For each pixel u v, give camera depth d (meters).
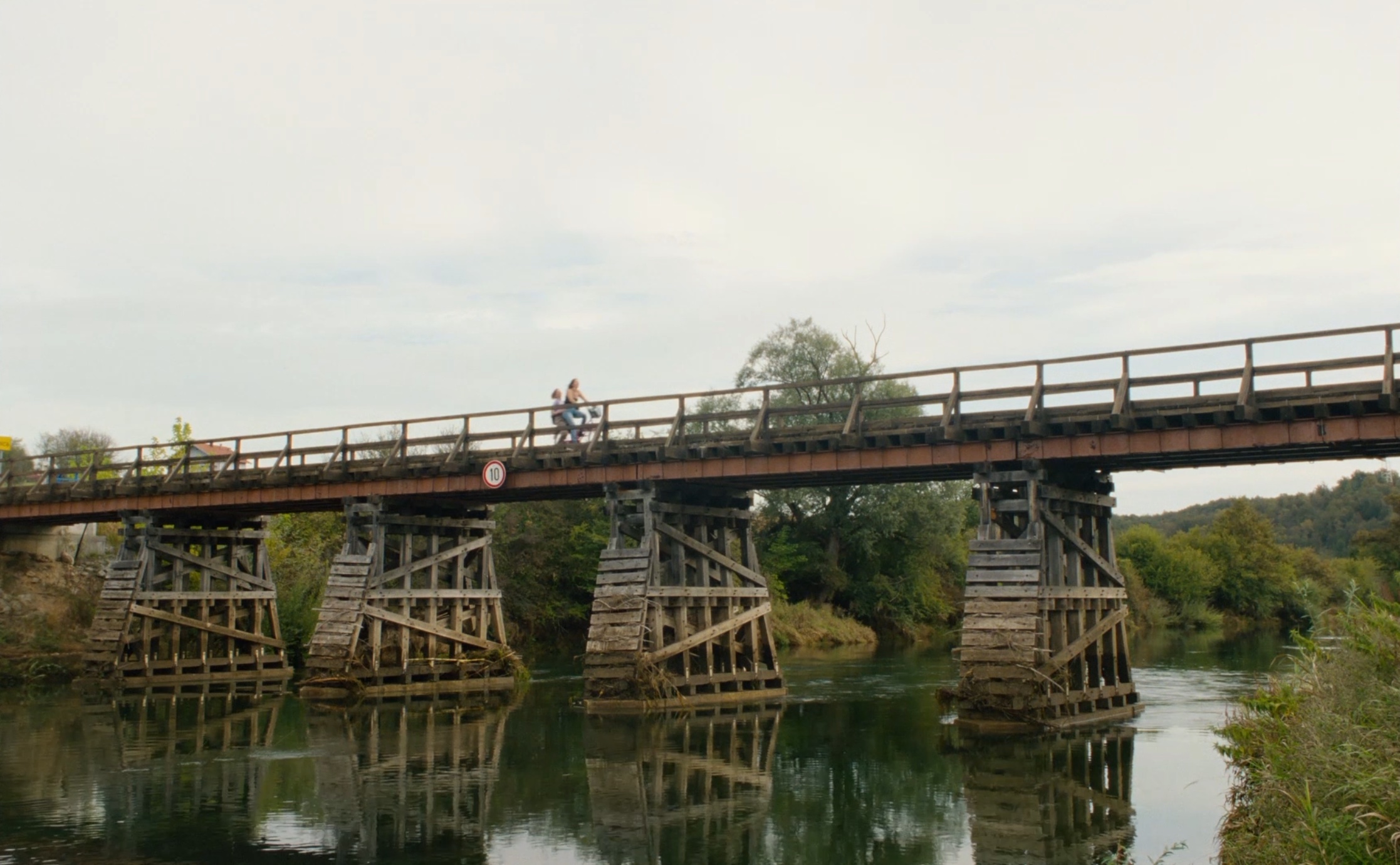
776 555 58.59
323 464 30.86
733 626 27.67
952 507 60.09
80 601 41.91
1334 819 9.28
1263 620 71.50
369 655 29.09
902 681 33.59
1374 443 19.55
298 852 13.52
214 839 14.16
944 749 20.09
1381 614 13.09
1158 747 19.94
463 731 22.83
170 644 34.53
